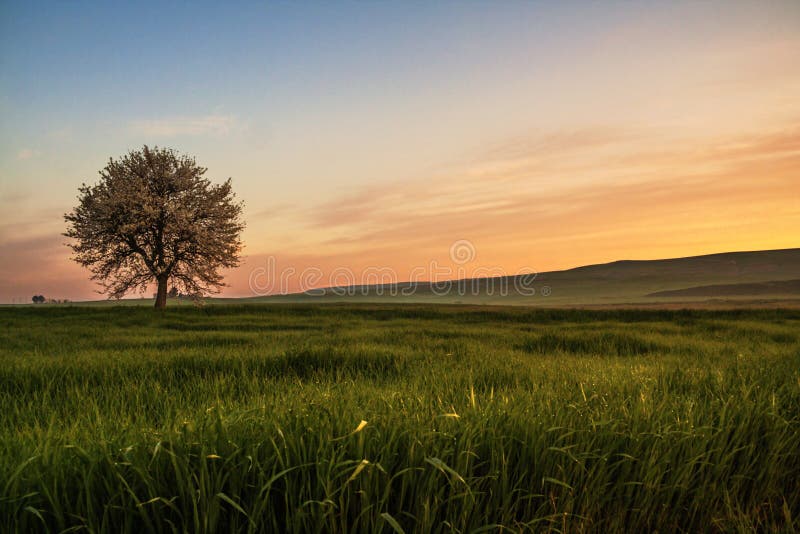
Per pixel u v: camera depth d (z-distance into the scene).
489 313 28.56
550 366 8.27
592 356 10.80
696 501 3.11
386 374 8.02
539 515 2.87
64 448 2.78
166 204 40.94
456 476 2.53
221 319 26.92
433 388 5.55
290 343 13.02
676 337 14.66
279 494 2.63
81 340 14.72
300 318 27.64
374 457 2.77
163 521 2.45
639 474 3.06
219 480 2.44
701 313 25.31
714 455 3.48
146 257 40.50
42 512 2.38
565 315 26.53
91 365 8.24
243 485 2.56
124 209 39.34
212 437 2.83
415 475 2.68
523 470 2.99
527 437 3.11
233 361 8.62
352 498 2.59
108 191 39.66
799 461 3.76
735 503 3.29
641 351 12.34
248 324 22.98
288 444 2.80
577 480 3.01
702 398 5.05
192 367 8.41
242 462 2.56
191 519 2.44
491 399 4.01
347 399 4.11
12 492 2.34
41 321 25.08
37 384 7.21
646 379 5.75
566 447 2.91
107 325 22.59
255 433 2.95
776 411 4.03
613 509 3.05
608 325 20.30
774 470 3.48
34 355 10.46
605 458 2.98
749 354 10.16
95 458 2.59
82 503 2.46
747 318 23.56
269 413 3.41
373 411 3.58
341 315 29.86
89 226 39.44
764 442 3.81
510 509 2.72
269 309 34.31
